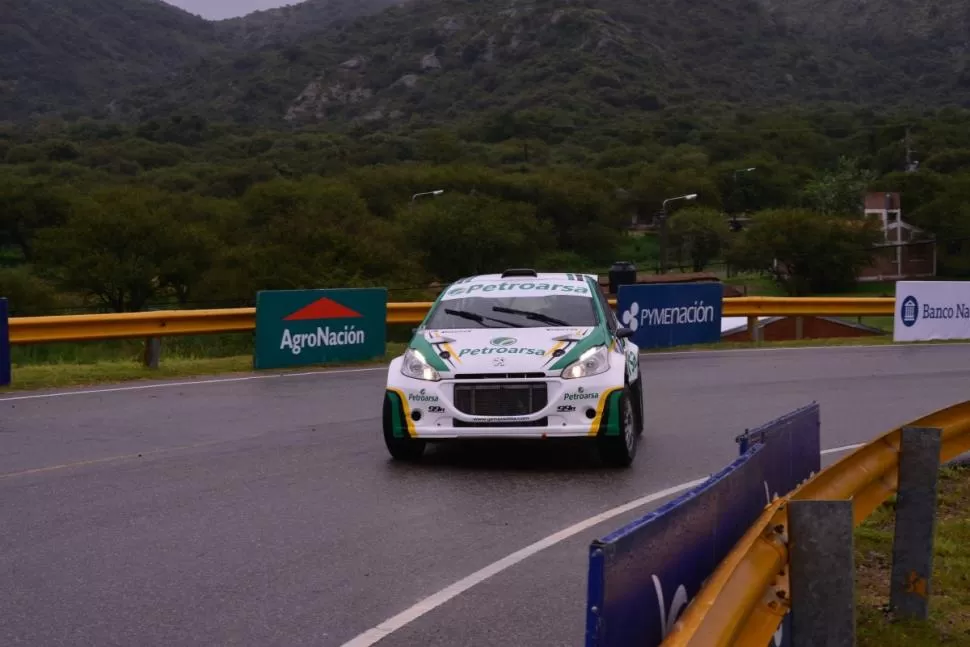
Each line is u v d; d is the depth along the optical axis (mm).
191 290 66750
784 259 84000
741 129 159375
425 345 9461
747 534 4215
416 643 5129
